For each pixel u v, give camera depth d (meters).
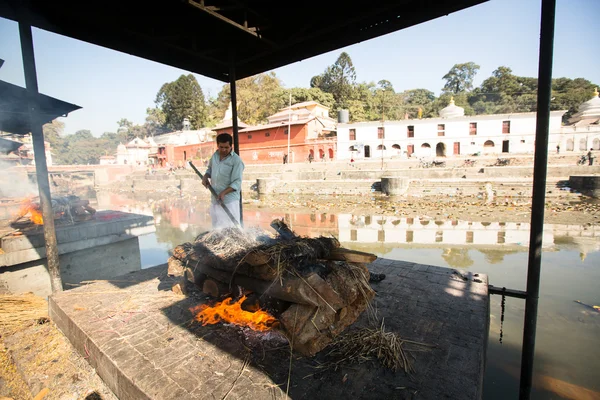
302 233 13.58
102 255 6.00
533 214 2.66
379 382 2.25
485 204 18.91
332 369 2.39
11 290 4.83
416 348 2.65
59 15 3.61
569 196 19.81
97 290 3.94
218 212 4.02
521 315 5.67
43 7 3.48
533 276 2.73
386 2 3.48
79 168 43.91
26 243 4.91
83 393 2.54
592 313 5.71
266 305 2.77
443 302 3.53
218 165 3.96
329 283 2.52
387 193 23.86
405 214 17.14
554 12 2.42
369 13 3.58
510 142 33.28
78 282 5.64
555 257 9.34
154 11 3.70
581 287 6.99
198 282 3.36
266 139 39.03
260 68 5.30
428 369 2.38
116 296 3.74
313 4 3.76
